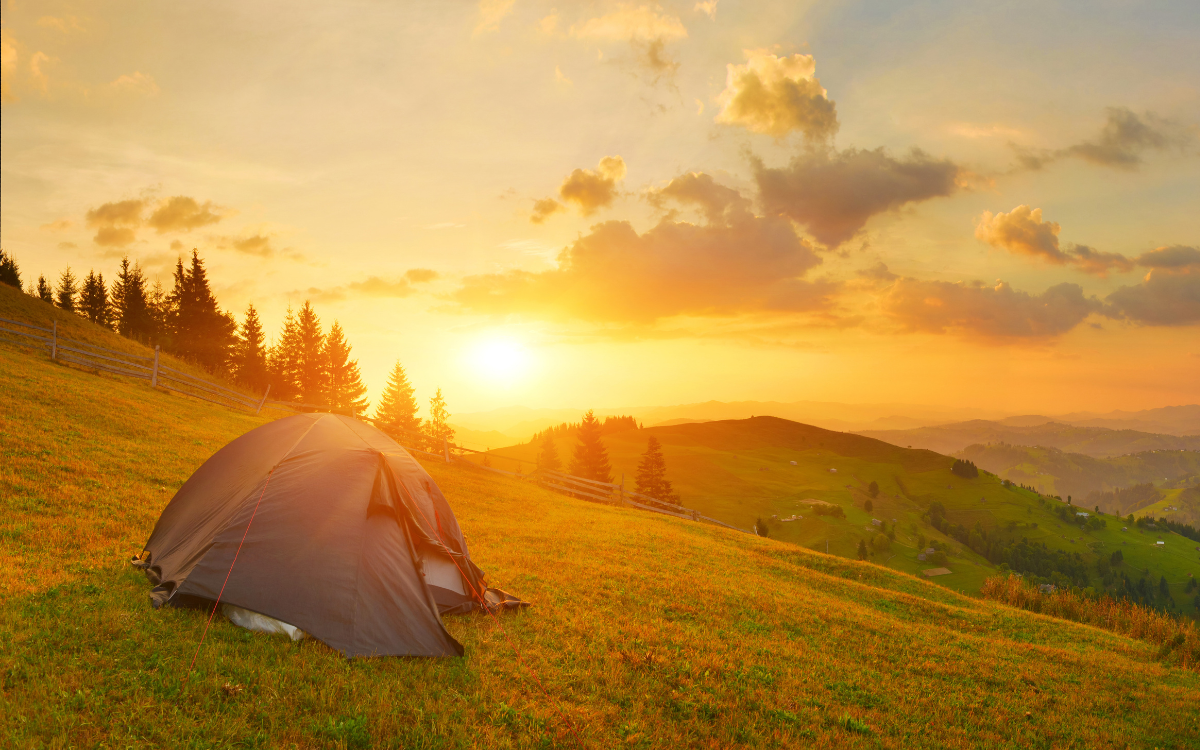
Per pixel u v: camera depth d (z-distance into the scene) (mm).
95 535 10328
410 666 7516
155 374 31734
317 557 8055
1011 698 10289
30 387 20812
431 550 9508
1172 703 11477
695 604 13023
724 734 7215
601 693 7859
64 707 5500
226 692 6242
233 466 9469
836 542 177250
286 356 71125
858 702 9047
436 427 88250
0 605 7125
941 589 22312
